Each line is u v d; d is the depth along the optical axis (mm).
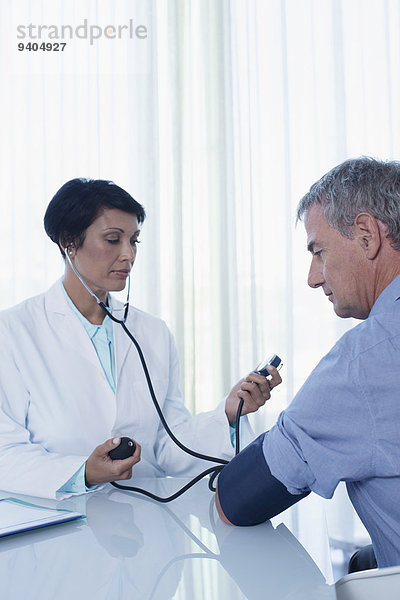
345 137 2553
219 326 2553
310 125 2584
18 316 1280
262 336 2545
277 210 2574
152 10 2504
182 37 2557
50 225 1228
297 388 2555
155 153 2494
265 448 800
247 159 2561
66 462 1021
